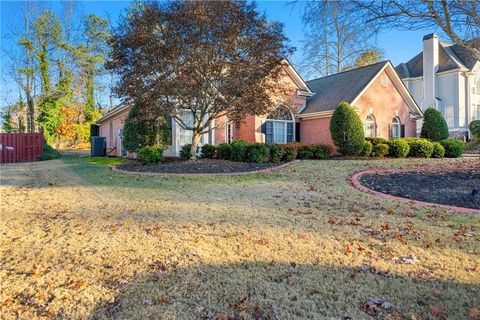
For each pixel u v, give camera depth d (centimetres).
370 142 1639
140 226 517
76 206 657
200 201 700
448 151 1703
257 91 1233
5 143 1853
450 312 292
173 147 1628
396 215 599
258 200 719
